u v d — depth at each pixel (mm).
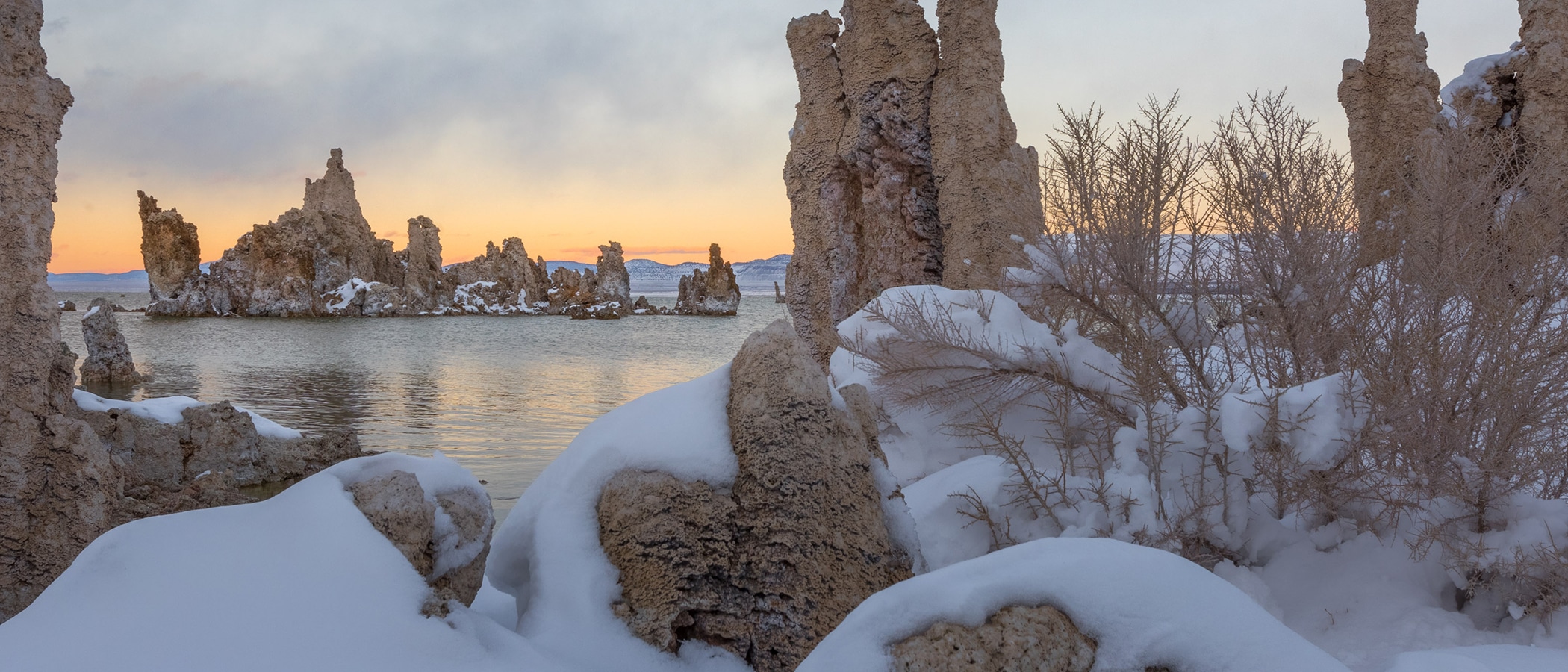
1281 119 6551
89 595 2797
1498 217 6375
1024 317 7926
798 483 3975
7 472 8328
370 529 3193
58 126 9016
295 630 2732
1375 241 6812
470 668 2783
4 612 8289
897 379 7734
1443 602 5676
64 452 8633
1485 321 5863
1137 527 6117
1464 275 5922
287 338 80500
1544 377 5723
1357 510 6227
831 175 14375
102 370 40719
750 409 4078
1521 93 15141
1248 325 7156
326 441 17703
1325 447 5844
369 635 2777
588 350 71375
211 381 42781
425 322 116625
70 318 120250
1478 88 15672
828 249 14461
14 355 8453
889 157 13312
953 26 12250
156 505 12148
